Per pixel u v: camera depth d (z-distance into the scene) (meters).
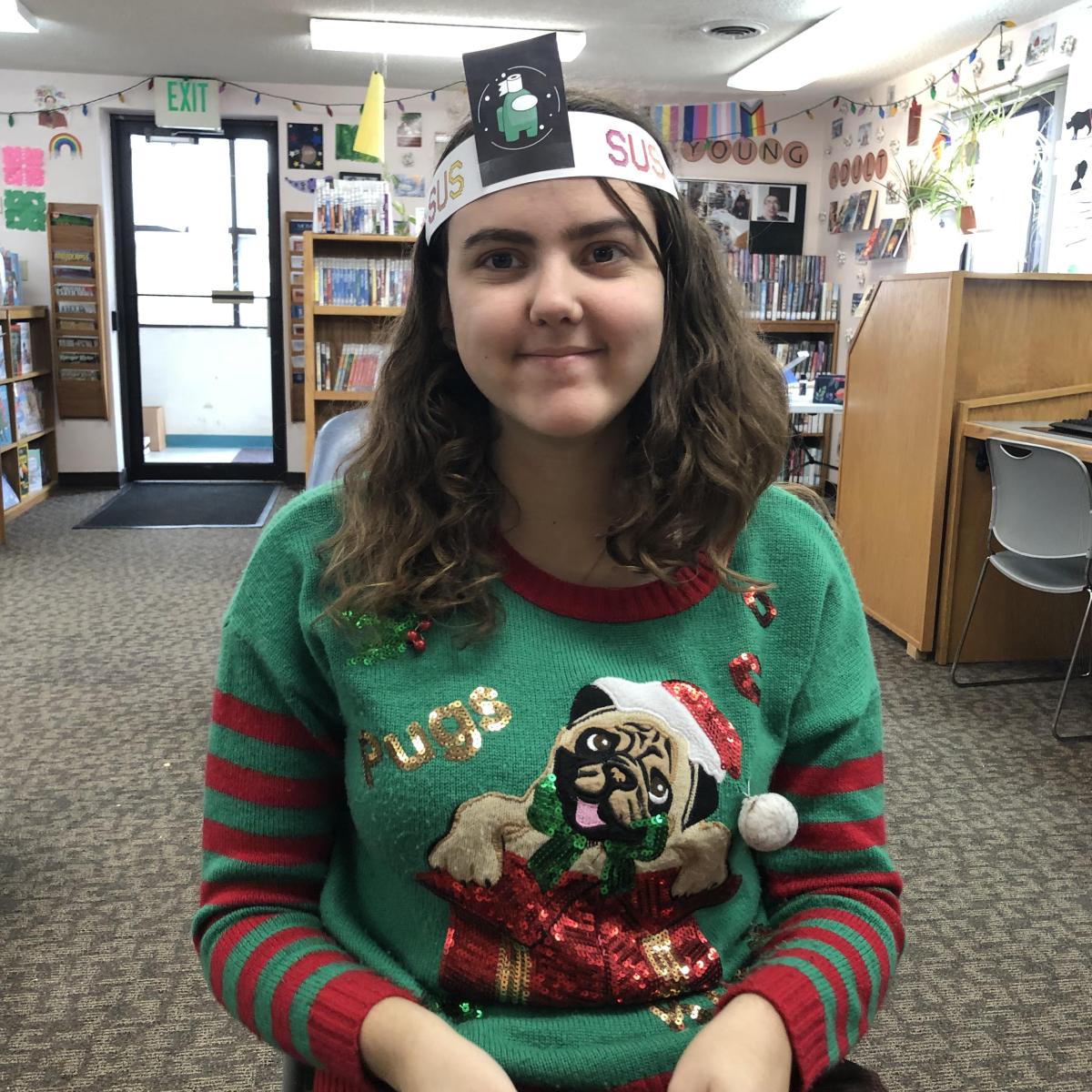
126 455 6.88
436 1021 0.68
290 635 0.79
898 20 4.61
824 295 6.55
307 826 0.82
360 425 0.91
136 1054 1.59
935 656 3.49
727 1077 0.65
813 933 0.77
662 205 0.75
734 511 0.79
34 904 1.99
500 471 0.79
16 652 3.49
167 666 3.38
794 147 6.66
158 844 2.22
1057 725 2.88
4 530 5.04
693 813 0.74
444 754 0.72
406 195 6.43
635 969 0.73
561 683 0.74
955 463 3.31
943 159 5.22
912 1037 1.64
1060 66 4.39
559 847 0.72
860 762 0.83
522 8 4.59
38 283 6.27
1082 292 3.28
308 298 4.31
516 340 0.71
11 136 6.05
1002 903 2.03
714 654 0.79
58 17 4.89
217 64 5.76
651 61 5.45
